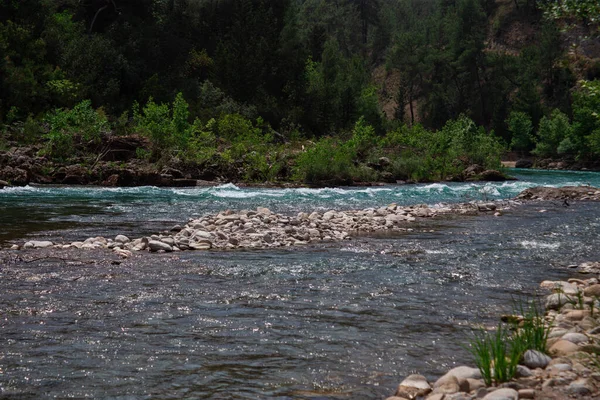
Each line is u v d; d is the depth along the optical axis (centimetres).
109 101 4997
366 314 638
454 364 488
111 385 436
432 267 909
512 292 751
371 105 7525
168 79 5775
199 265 898
